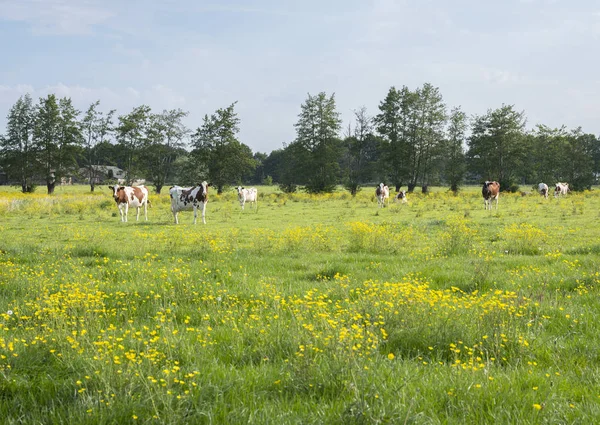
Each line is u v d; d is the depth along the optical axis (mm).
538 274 10570
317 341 5480
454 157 78188
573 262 12070
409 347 5961
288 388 4594
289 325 6215
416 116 74688
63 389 4520
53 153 77375
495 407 4133
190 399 4168
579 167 89375
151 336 6312
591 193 62406
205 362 5297
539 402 4242
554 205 38250
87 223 27797
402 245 16469
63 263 12617
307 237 16828
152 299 8602
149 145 78500
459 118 79562
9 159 77625
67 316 6840
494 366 5258
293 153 73750
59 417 3961
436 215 31141
